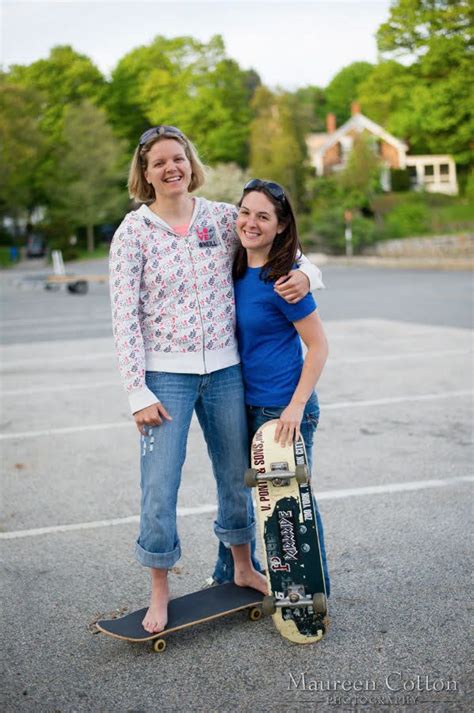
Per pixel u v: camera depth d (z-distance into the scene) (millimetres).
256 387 3215
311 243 43969
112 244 3127
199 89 61594
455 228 44125
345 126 59594
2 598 3602
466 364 8805
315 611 2947
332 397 7477
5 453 6129
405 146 59875
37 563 3990
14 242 64562
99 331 13766
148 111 65688
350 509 4523
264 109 53062
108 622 3170
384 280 24156
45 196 65250
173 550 3129
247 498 3352
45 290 27062
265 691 2754
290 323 3191
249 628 3240
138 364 3049
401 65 41219
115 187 59875
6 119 57219
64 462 5805
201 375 3143
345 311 14992
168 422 3105
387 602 3367
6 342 13047
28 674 2936
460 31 39312
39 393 8445
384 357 9523
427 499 4633
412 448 5688
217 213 3252
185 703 2703
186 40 64188
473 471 5117
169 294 3109
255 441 3039
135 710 2672
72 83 66438
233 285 3240
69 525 4516
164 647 3084
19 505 4898
